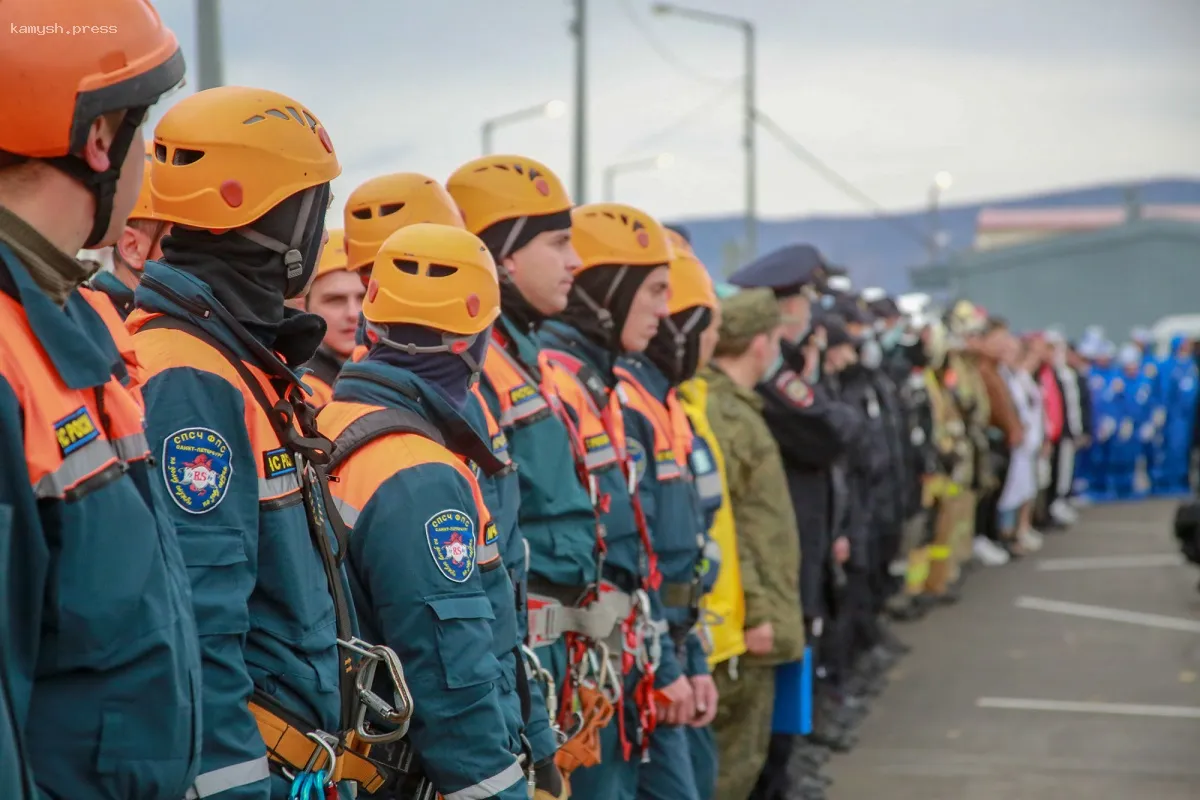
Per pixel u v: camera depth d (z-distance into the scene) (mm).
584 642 4395
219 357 2695
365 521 3201
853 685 9852
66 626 2018
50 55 2053
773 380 7590
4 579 1917
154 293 2729
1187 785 7965
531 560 4285
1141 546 18422
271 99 2859
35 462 1987
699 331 5422
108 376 2109
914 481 11906
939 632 12641
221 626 2551
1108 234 69062
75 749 2064
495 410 4207
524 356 4426
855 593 9750
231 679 2568
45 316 2037
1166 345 31953
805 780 7746
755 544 6258
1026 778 8078
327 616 2830
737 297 6656
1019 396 17141
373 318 3463
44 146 2059
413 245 3463
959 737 9031
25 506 1961
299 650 2754
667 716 4980
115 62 2102
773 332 6641
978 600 14352
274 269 2838
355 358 3930
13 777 1896
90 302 2273
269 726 2729
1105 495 24359
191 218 2754
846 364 9719
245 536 2623
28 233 2068
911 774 8172
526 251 4410
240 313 2777
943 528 13969
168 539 2230
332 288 4281
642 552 4777
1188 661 11438
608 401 4797
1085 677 10828
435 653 3178
